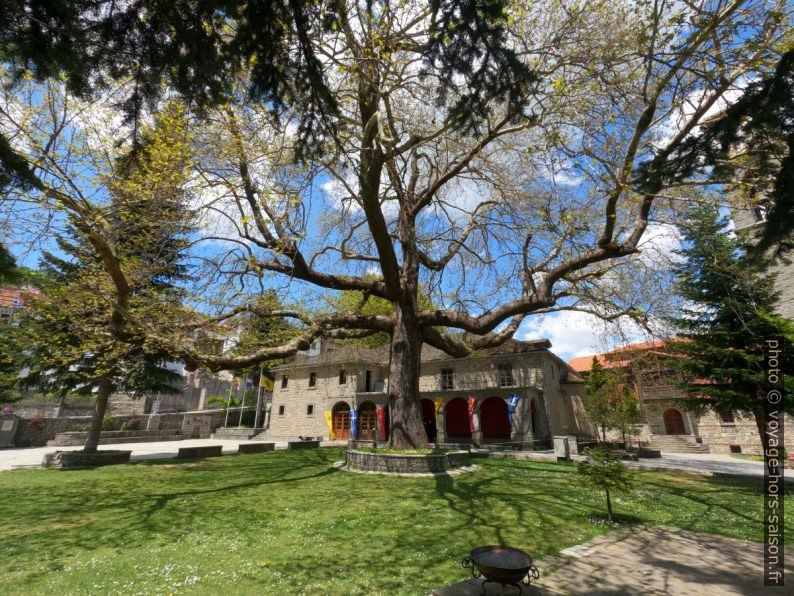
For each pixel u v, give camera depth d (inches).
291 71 190.1
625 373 797.9
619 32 323.6
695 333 603.5
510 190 579.8
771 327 522.6
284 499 358.9
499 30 178.2
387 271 527.8
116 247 389.1
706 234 492.7
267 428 1518.2
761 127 171.5
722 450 1004.6
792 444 736.3
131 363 606.9
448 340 632.4
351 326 589.0
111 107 199.9
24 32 154.6
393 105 462.3
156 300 461.7
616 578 190.2
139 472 540.7
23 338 612.1
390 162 466.6
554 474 506.0
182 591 175.8
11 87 192.9
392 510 315.3
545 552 225.9
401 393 553.6
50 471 558.3
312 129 227.5
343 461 588.4
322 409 1364.4
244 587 179.5
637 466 672.4
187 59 173.0
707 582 186.4
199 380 1918.1
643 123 307.9
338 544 236.7
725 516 326.0
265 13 161.2
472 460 647.8
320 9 170.9
